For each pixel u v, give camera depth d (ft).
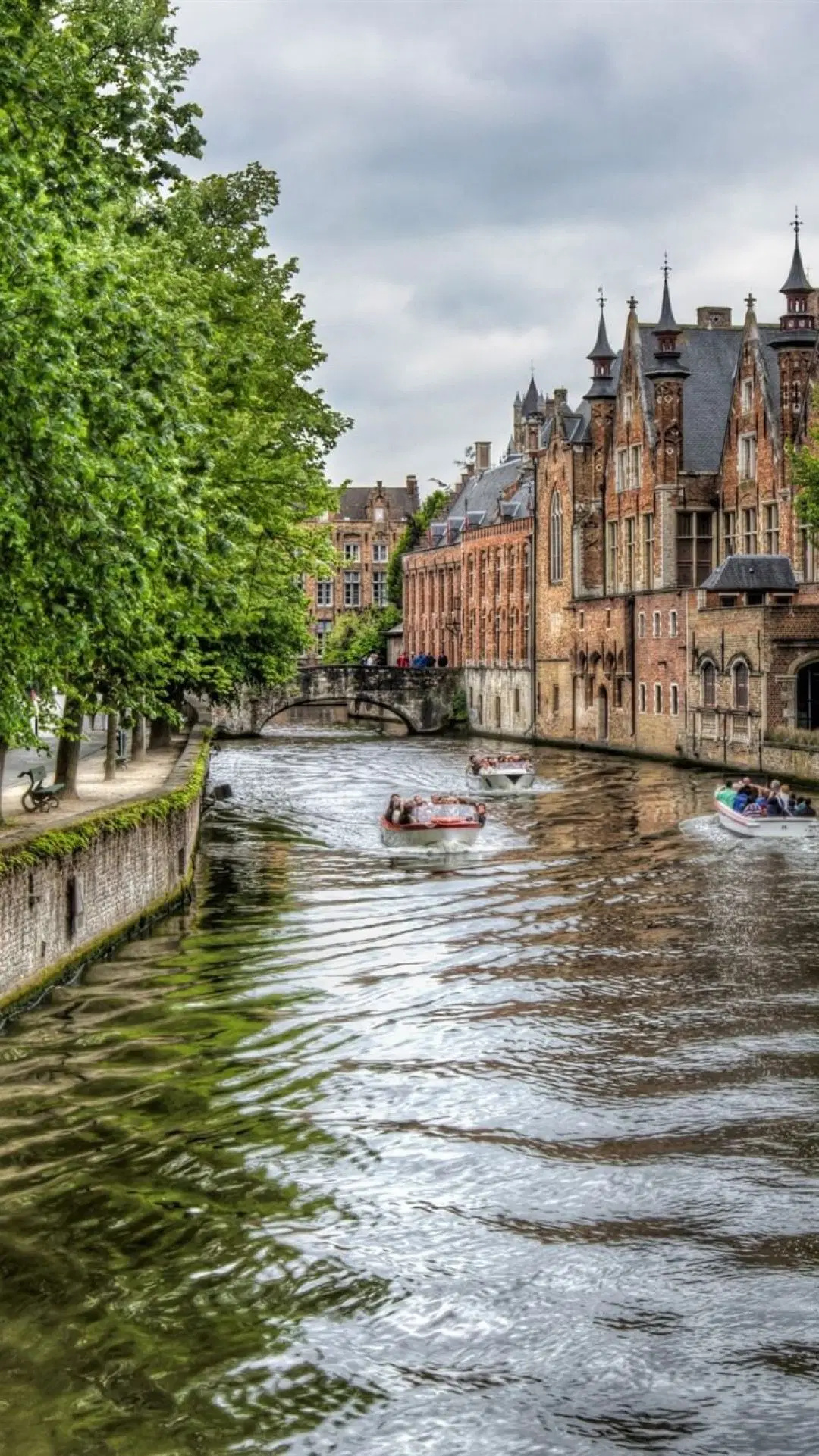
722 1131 78.07
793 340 276.62
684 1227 67.10
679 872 151.74
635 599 308.40
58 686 106.01
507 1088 84.69
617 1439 52.16
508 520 395.34
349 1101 82.53
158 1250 64.75
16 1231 66.23
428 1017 98.53
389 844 172.96
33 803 133.90
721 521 309.83
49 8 92.27
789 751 240.32
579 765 291.58
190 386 88.17
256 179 172.65
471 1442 51.90
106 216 98.32
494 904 135.64
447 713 426.51
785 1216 67.92
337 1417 53.11
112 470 80.38
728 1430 52.60
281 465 152.05
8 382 74.69
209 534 105.91
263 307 169.78
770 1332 58.49
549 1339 58.08
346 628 577.43
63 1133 77.41
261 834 184.14
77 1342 57.41
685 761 282.77
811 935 121.80
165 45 120.88
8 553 80.33
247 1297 60.90
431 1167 73.56
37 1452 50.96
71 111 84.28
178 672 170.30
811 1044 92.22
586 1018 98.27
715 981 107.34
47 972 102.78
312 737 399.65
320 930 124.57
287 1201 69.72
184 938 121.60
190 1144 76.13
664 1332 58.59
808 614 249.34
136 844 122.72
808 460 219.41
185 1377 55.31
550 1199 70.03
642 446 323.16
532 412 444.96
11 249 73.36
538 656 373.61
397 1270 63.26
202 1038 93.50
